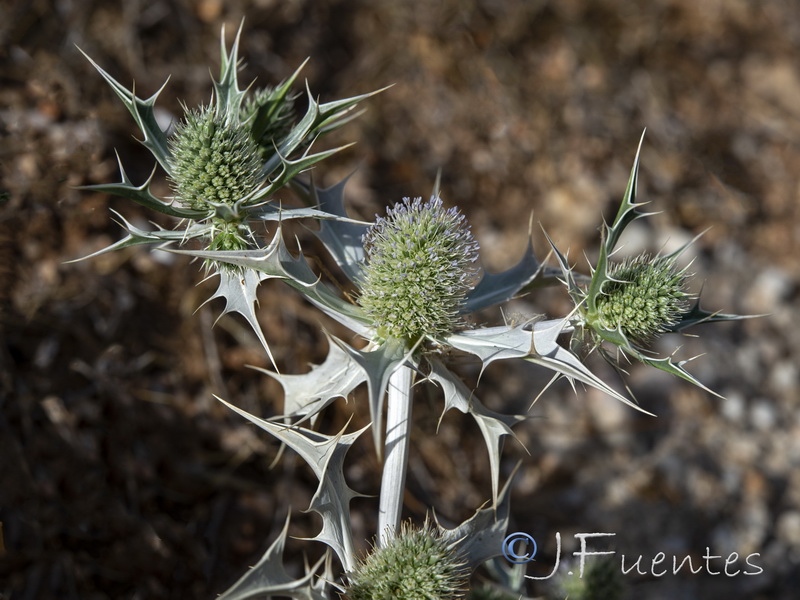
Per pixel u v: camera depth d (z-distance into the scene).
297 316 0.28
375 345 0.18
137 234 0.16
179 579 0.23
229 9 0.33
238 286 0.17
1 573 0.21
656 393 0.31
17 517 0.22
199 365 0.26
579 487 0.29
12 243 0.25
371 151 0.32
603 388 0.16
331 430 0.26
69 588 0.22
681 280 0.18
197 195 0.17
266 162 0.18
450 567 0.17
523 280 0.19
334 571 0.24
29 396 0.23
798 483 0.31
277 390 0.27
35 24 0.29
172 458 0.25
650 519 0.29
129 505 0.23
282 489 0.25
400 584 0.16
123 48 0.30
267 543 0.24
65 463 0.23
